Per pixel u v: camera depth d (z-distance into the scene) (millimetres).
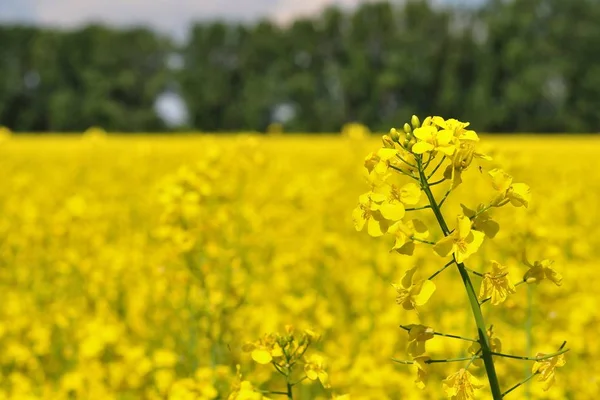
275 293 7602
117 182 16641
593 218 11109
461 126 2611
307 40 71500
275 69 71438
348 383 5453
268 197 12281
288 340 3340
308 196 10773
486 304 5715
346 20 71125
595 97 60781
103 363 5852
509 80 62812
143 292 7434
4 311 7754
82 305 7801
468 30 66750
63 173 17984
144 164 18547
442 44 65938
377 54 69688
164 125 72062
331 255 8500
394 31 69188
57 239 9422
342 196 12219
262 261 9023
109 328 5855
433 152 2588
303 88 67562
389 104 67812
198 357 5480
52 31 74938
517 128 61938
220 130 72938
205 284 5449
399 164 2627
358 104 67812
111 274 8297
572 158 18750
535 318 5465
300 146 25094
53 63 73312
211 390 4363
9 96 73375
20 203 12688
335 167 17016
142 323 7000
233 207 7176
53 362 6570
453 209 9422
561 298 6191
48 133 74312
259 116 70188
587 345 5582
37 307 8312
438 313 7043
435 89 65938
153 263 7965
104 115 70312
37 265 9562
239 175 8984
